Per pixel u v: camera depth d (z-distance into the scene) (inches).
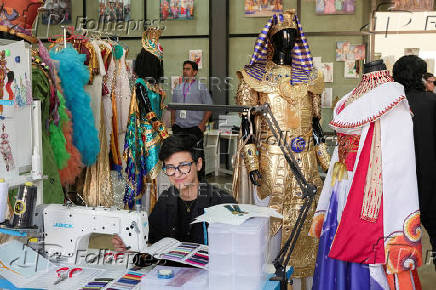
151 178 157.3
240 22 317.7
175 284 62.4
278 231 115.3
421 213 123.6
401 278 86.9
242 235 60.4
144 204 163.8
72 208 76.4
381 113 84.0
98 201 161.5
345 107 91.3
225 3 313.7
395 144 85.0
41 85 115.9
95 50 159.0
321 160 121.6
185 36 319.3
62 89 135.6
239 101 118.9
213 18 315.3
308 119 117.0
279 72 116.9
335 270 89.8
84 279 68.4
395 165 84.6
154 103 162.6
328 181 98.0
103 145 162.4
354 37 301.1
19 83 84.3
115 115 170.1
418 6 290.8
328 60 304.8
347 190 90.2
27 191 68.6
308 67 117.3
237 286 60.9
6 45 81.7
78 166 140.1
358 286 87.0
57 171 119.1
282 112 115.1
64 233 75.8
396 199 84.7
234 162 121.7
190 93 201.9
